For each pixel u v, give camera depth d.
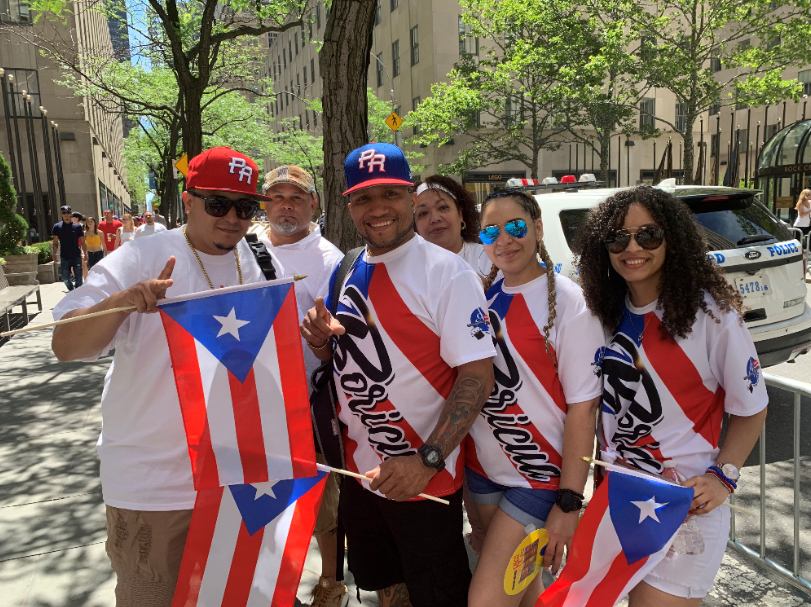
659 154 31.75
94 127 31.42
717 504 1.80
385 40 31.06
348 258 2.21
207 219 2.00
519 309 2.05
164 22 11.42
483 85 21.27
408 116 23.11
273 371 1.97
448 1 26.22
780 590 2.75
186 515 1.99
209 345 1.93
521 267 2.04
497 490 2.16
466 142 25.02
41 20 22.67
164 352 1.96
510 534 2.02
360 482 2.14
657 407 1.88
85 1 14.18
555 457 2.03
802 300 4.66
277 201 2.98
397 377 1.95
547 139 23.58
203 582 1.92
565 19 18.92
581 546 1.94
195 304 1.93
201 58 11.52
